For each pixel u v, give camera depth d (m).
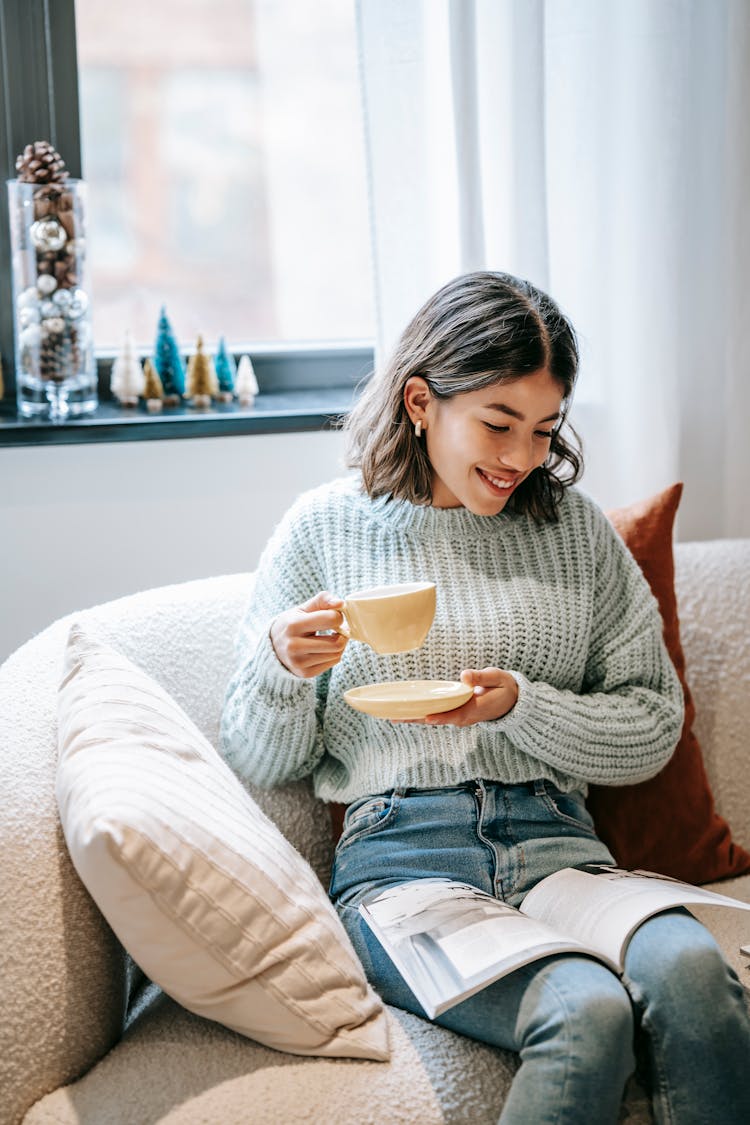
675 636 1.65
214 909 1.12
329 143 2.14
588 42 1.81
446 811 1.38
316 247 2.17
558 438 1.51
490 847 1.36
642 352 1.90
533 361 1.34
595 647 1.52
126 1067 1.17
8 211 1.93
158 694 1.37
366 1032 1.17
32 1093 1.14
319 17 2.09
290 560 1.50
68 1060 1.17
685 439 2.04
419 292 1.80
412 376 1.42
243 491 1.96
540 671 1.45
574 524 1.51
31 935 1.16
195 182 2.10
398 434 1.44
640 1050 1.17
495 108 1.78
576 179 1.86
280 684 1.38
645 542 1.65
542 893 1.32
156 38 2.03
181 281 2.13
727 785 1.71
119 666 1.37
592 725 1.40
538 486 1.49
